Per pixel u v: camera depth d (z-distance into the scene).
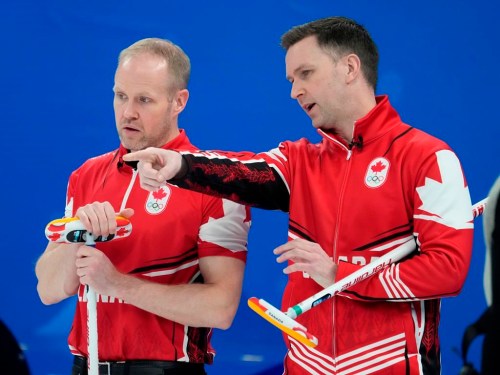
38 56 10.55
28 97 10.54
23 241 10.50
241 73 10.42
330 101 6.92
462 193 6.51
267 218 10.40
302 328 6.09
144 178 6.47
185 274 7.60
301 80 7.00
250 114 10.42
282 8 10.37
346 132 7.00
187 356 7.44
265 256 10.38
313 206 6.90
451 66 10.19
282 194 7.14
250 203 7.04
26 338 10.41
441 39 10.20
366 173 6.74
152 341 7.35
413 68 10.22
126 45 10.52
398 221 6.62
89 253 6.97
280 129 10.40
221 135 10.44
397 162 6.65
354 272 6.38
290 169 7.12
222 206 7.54
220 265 7.52
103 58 10.52
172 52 7.73
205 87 10.43
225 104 10.43
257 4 10.40
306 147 7.22
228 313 7.37
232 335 10.28
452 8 10.19
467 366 4.01
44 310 10.44
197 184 6.70
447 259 6.29
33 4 10.52
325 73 6.90
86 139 10.55
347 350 6.62
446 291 6.34
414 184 6.57
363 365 6.57
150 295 7.18
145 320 7.37
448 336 10.16
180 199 7.54
